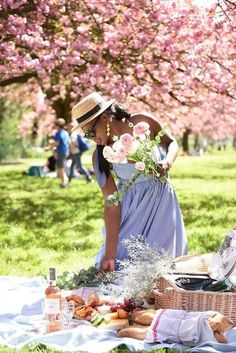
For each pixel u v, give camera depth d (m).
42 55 13.22
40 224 12.17
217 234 10.67
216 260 5.73
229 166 34.34
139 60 14.05
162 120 17.78
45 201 16.12
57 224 12.12
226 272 5.57
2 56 12.80
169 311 5.09
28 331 5.37
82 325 5.39
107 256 6.61
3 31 13.16
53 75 15.84
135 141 6.01
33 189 19.62
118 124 6.37
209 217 12.86
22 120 42.19
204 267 6.07
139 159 6.13
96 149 6.57
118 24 13.65
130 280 5.72
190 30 13.30
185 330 4.92
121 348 4.90
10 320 5.59
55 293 5.32
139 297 5.69
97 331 5.13
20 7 13.31
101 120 6.29
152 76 14.40
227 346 4.74
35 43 12.84
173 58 13.73
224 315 5.15
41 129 42.16
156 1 13.03
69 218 12.91
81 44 13.45
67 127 21.77
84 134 6.36
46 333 5.27
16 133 43.75
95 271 6.63
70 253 9.25
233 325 4.95
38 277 7.25
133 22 13.50
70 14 13.62
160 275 5.73
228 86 14.21
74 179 23.17
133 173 6.58
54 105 24.58
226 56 13.59
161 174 6.51
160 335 4.98
